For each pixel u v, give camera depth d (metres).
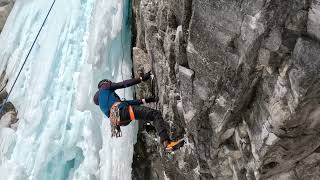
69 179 9.20
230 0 4.59
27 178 9.20
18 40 11.20
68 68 9.84
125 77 8.87
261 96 4.84
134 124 8.64
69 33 10.10
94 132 9.10
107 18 8.77
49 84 9.77
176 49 5.79
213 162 6.03
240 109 5.16
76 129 9.25
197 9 5.04
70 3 10.45
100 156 8.90
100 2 8.92
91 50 8.67
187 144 6.57
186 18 5.43
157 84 7.14
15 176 9.17
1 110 9.54
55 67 9.91
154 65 7.12
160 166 8.48
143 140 8.88
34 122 9.50
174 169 7.58
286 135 4.64
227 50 4.88
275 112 4.54
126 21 9.23
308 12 3.96
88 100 8.73
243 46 4.61
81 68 9.42
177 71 6.13
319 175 5.15
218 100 5.34
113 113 6.16
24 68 10.62
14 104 10.34
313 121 4.46
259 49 4.47
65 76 9.78
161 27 6.54
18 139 9.58
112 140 8.72
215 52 5.07
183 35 5.59
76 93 9.20
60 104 9.59
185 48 5.68
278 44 4.29
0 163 9.47
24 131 9.57
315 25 3.94
